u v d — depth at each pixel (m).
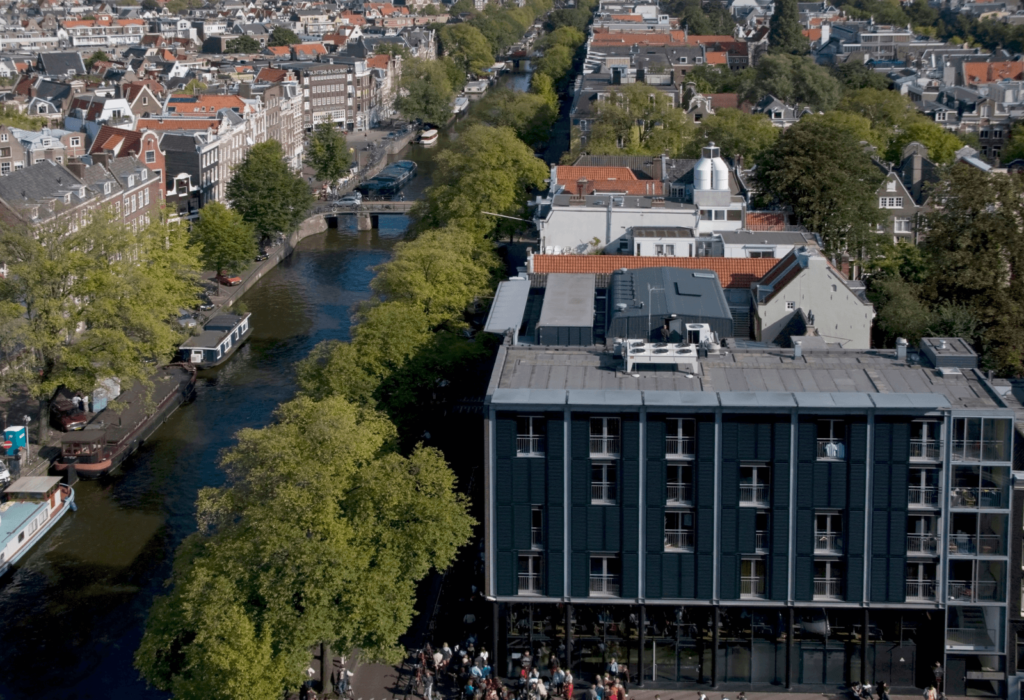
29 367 142.75
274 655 87.06
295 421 99.62
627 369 98.38
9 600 114.75
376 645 90.81
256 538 88.25
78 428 146.62
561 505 92.69
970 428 90.94
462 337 154.25
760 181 188.62
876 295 151.50
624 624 96.00
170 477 139.75
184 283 174.12
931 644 93.56
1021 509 90.62
